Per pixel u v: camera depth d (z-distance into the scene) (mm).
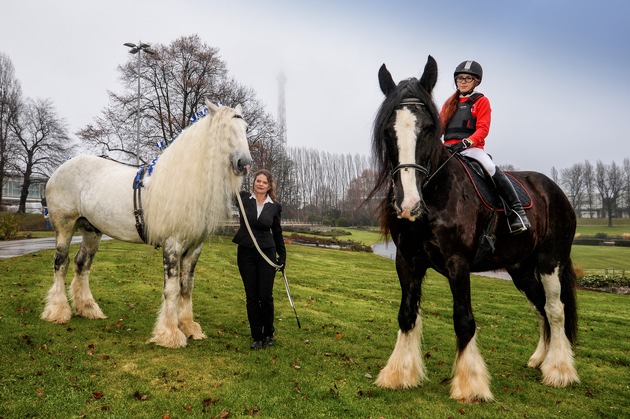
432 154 3066
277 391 3115
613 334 6168
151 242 4262
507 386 3570
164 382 3182
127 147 24562
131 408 2746
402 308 3422
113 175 4582
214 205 4062
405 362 3393
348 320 6070
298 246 23625
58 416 2596
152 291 6867
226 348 4141
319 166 74688
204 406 2822
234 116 4105
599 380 3902
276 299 7371
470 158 3506
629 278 16609
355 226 52188
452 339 5191
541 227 3752
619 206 78125
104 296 6230
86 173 4711
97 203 4477
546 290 3895
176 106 25750
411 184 2799
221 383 3195
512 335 5852
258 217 4309
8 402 2715
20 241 17328
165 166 4105
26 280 6980
